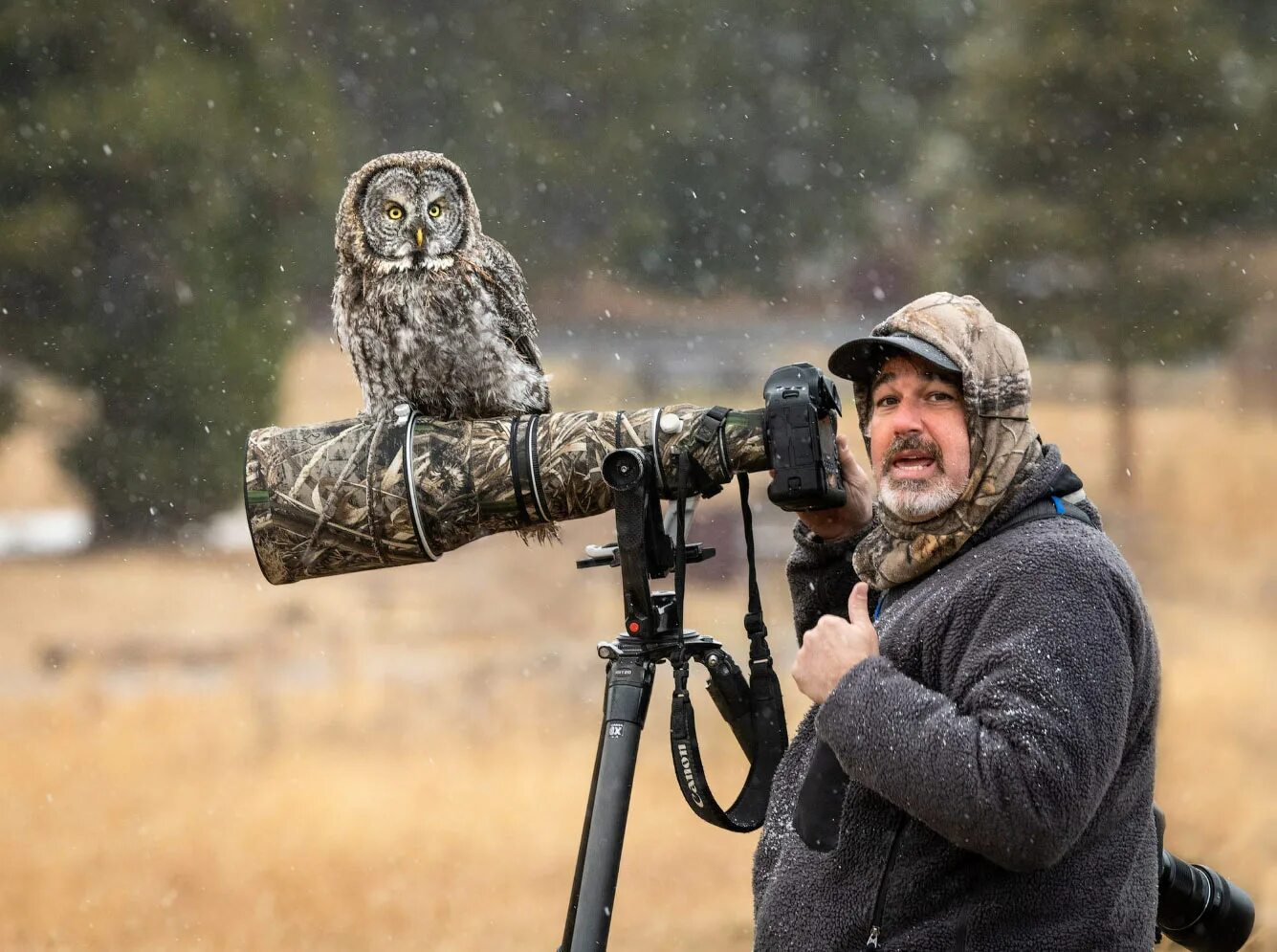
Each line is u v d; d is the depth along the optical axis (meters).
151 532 47.00
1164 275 53.91
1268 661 26.61
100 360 47.22
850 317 95.19
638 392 67.19
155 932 15.73
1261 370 55.78
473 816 19.52
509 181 87.19
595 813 6.16
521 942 15.59
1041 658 5.29
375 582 39.00
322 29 81.19
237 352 48.06
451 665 28.66
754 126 100.94
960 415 5.95
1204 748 20.55
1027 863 5.16
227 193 48.41
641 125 94.06
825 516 7.07
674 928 16.06
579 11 93.00
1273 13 61.22
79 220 47.09
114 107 46.78
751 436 6.56
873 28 104.62
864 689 5.45
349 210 10.90
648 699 6.40
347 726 23.98
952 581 5.81
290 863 17.52
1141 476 47.91
